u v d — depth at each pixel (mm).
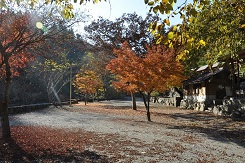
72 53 42781
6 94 9750
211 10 6121
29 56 11039
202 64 31688
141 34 29531
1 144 8758
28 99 33812
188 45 3506
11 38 9992
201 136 12203
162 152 8719
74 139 10414
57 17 10445
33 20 10094
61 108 27016
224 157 8320
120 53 17844
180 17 3322
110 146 9391
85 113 22797
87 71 39188
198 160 7840
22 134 10883
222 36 6266
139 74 16859
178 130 13984
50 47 10953
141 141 10555
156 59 16562
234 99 20000
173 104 35750
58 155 7887
